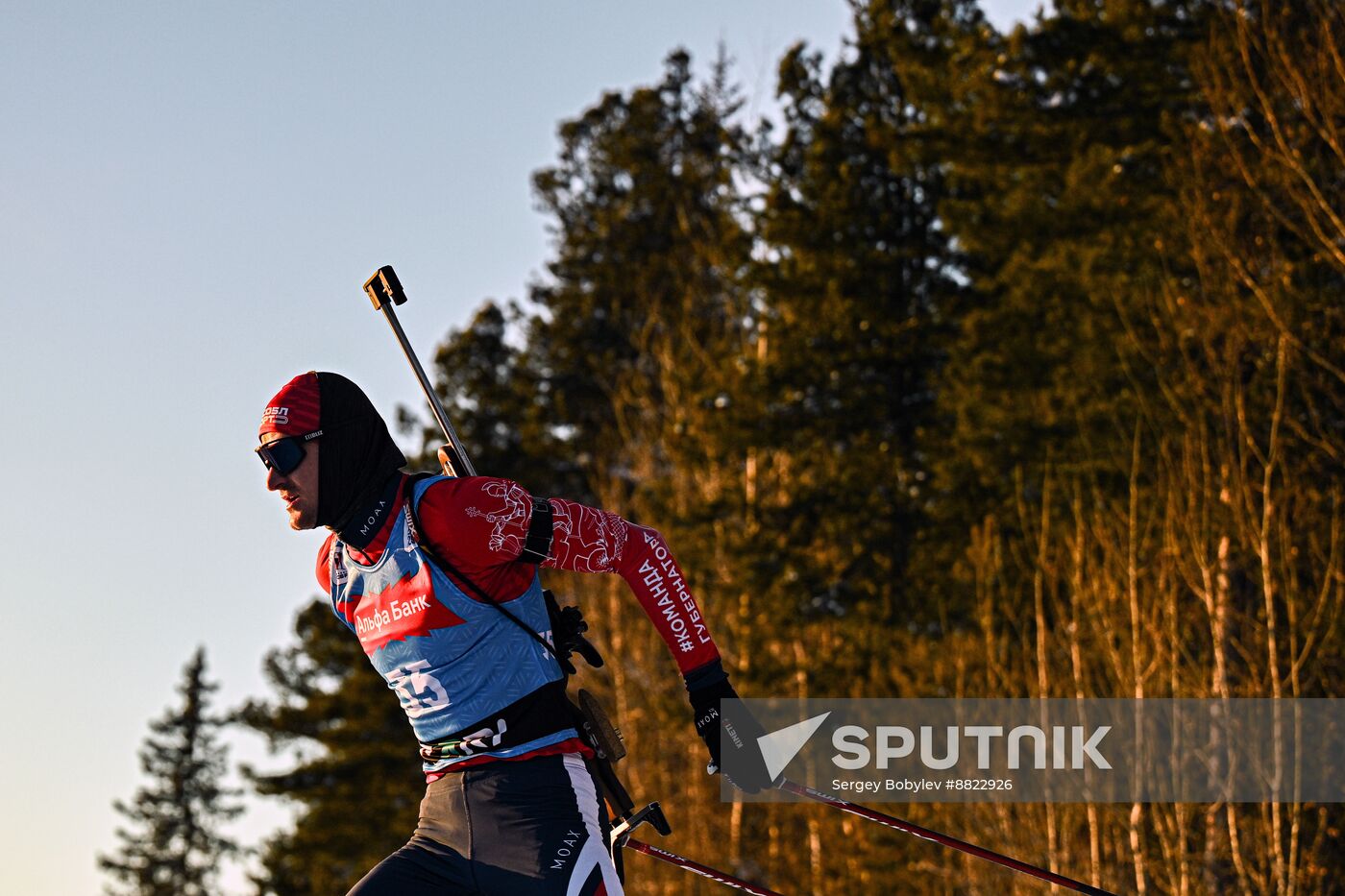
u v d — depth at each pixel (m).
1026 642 20.33
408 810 45.38
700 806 31.09
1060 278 27.53
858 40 32.78
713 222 47.16
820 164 32.03
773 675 29.61
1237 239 20.38
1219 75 20.97
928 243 31.73
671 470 39.25
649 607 4.61
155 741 70.75
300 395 4.41
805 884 27.44
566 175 51.31
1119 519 20.94
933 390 30.98
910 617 29.50
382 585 4.49
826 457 32.16
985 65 28.98
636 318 48.25
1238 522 17.42
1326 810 17.31
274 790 46.81
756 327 36.03
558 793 4.47
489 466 48.47
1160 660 17.39
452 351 50.31
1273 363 20.30
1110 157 27.06
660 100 50.22
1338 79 18.80
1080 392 26.31
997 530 23.41
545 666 4.52
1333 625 17.03
